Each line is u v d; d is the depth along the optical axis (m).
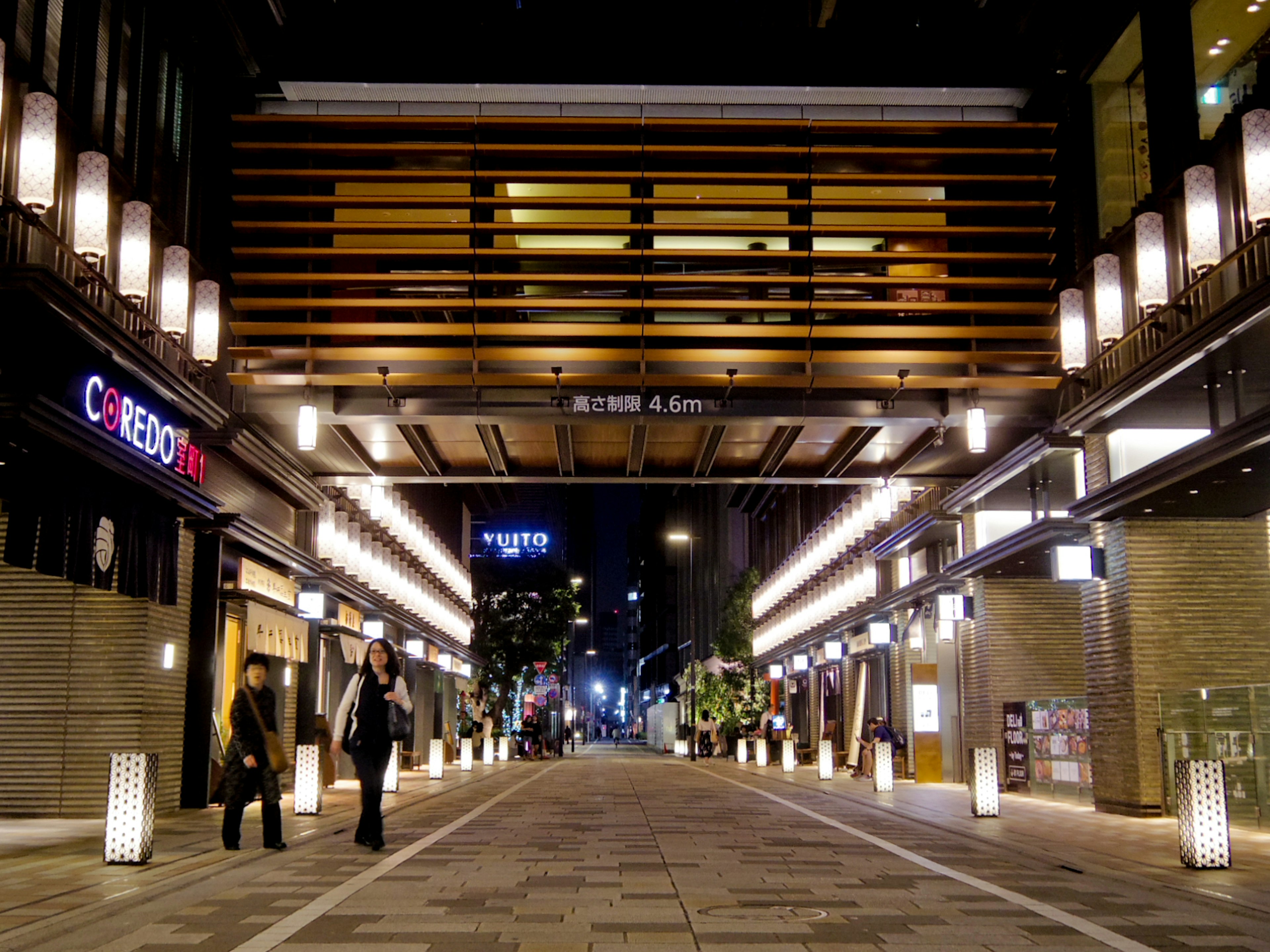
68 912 7.68
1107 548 18.14
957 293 18.09
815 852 11.95
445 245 17.73
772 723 48.62
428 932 7.22
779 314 18.02
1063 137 18.78
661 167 18.09
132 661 15.71
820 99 18.33
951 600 24.92
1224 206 13.75
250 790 11.58
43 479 12.35
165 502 15.05
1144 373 14.68
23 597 15.80
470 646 53.19
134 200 14.70
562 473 21.98
